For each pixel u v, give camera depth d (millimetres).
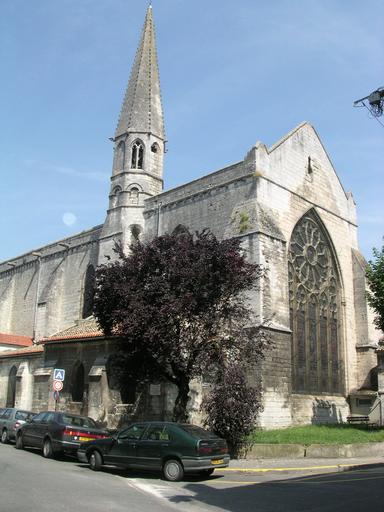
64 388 34312
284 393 31812
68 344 35156
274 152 37469
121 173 45125
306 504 13383
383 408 34406
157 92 48875
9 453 22812
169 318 23594
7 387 42594
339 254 42156
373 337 41406
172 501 13734
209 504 13430
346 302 41531
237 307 25656
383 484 16859
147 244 26688
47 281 55562
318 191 41250
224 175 37750
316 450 23984
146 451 18328
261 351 26484
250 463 22031
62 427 22062
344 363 40062
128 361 26812
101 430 22781
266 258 33188
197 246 25578
